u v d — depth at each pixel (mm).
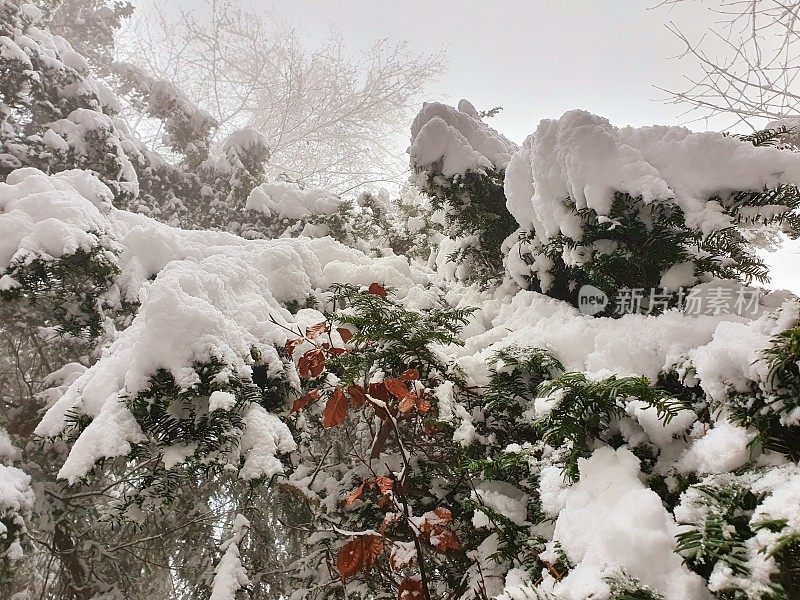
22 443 3006
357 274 3268
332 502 2592
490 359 1996
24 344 3584
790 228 1849
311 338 1949
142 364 1846
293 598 2791
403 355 1980
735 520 937
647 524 1016
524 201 2350
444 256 3654
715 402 1220
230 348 1980
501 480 1815
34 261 2273
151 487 1952
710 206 1683
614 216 1807
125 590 3166
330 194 5273
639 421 1357
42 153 4676
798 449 1025
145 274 2945
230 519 3268
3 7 4824
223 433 1815
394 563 1625
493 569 1622
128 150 5914
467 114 3094
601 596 922
